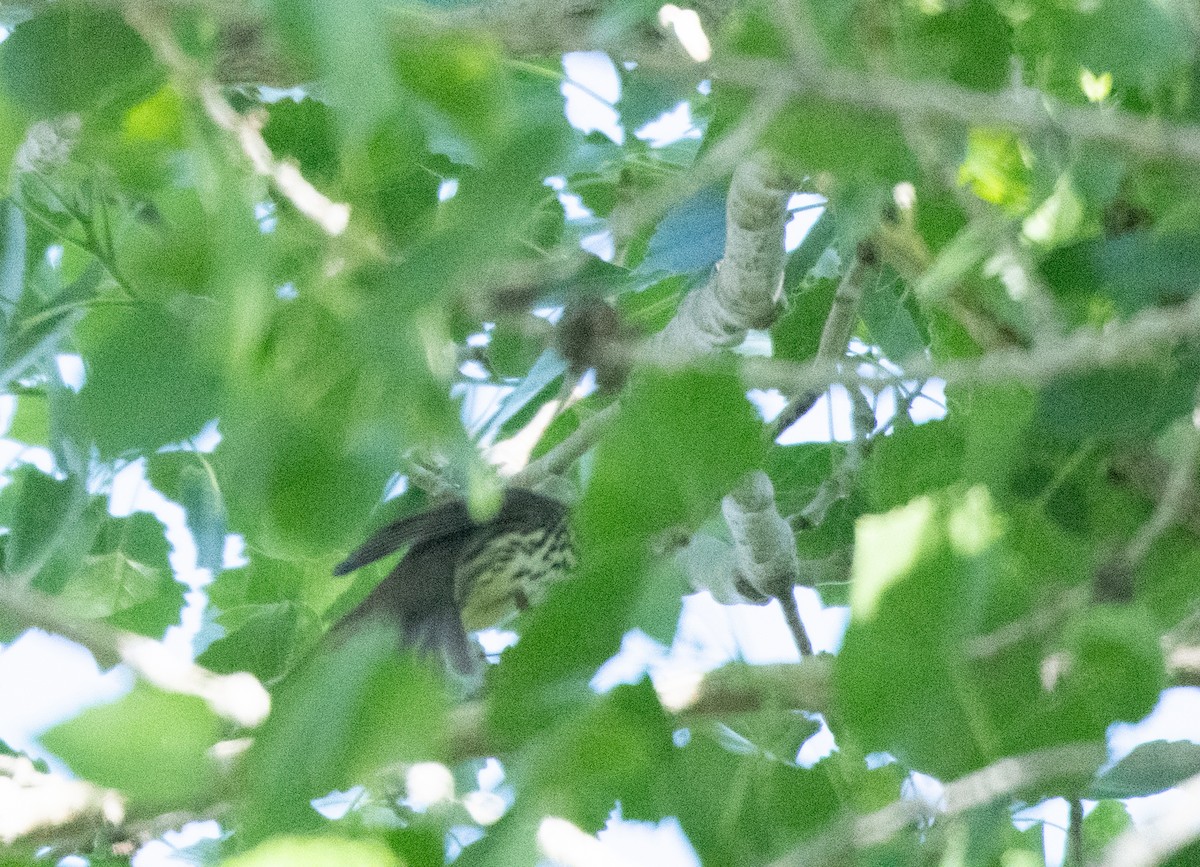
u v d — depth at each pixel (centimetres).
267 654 741
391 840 338
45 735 304
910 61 444
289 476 365
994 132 493
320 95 558
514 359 659
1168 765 432
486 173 315
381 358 327
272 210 423
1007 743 371
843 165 405
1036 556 516
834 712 419
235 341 331
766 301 701
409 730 321
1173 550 531
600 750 345
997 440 461
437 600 741
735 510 714
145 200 525
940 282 445
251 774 324
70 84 365
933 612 338
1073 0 392
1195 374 429
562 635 355
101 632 370
